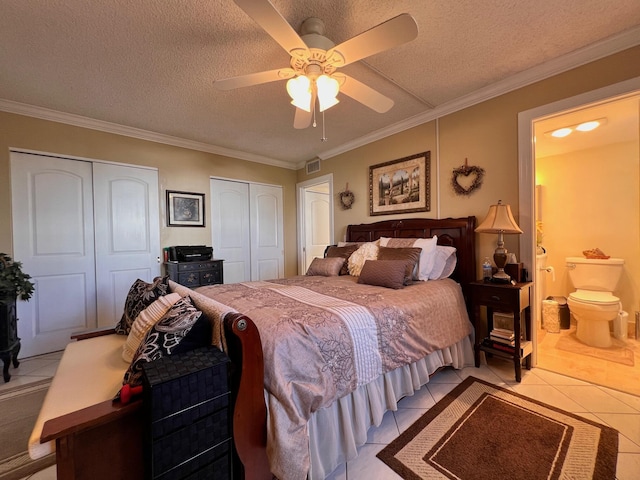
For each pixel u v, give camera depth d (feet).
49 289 9.11
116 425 2.99
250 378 3.52
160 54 6.16
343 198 12.65
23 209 8.70
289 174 15.61
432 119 9.33
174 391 2.97
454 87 7.85
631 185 9.63
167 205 11.50
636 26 5.55
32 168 8.84
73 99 8.16
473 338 7.77
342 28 5.47
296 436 3.51
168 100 8.27
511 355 6.78
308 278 9.07
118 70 6.74
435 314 6.49
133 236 10.68
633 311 9.51
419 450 4.60
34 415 5.74
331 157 13.39
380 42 4.29
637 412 5.42
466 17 5.26
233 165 13.47
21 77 7.00
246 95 8.00
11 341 7.38
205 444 3.18
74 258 9.54
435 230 9.14
